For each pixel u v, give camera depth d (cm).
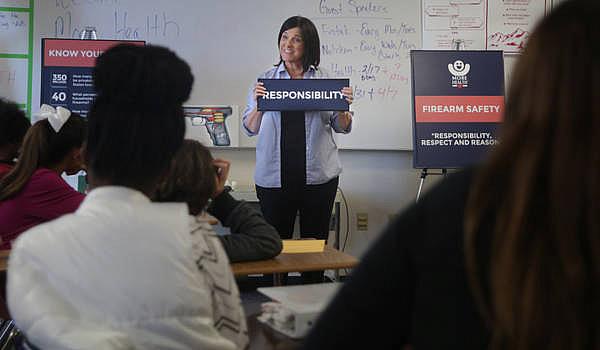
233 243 194
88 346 95
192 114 471
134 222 103
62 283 99
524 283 56
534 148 56
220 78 479
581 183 54
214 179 171
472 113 460
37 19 466
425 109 457
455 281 62
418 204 67
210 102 479
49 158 230
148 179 111
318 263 197
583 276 54
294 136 389
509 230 57
